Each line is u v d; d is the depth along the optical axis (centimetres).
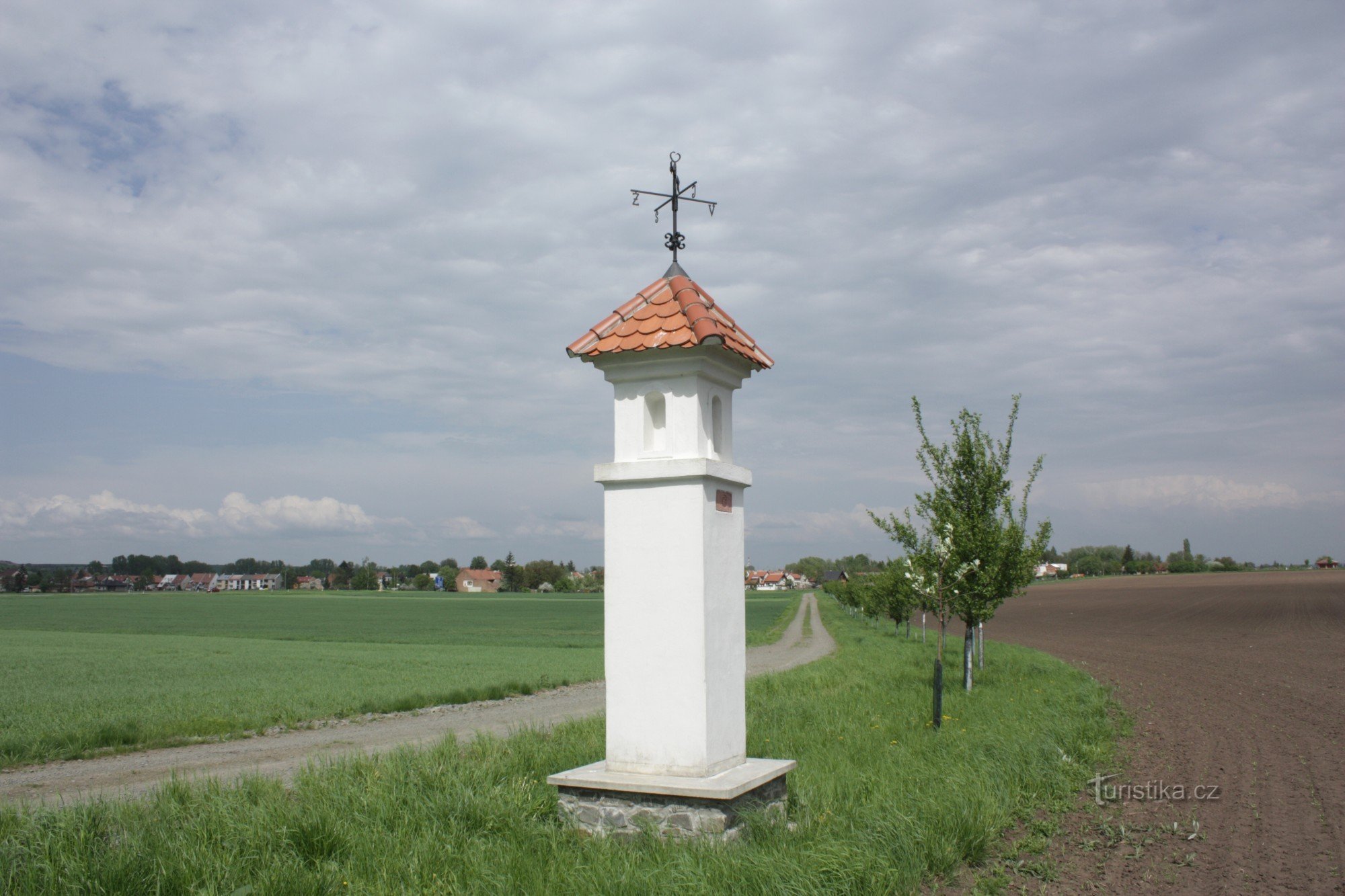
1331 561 19600
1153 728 1590
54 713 1905
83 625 6869
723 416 864
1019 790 1022
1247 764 1258
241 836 735
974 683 2173
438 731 1706
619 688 791
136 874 641
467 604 12281
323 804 816
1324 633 4528
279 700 2133
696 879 619
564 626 7194
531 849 724
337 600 14075
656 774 769
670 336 779
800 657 3634
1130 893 723
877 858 689
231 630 6278
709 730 767
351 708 1988
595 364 824
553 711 1989
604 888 624
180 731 1669
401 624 7331
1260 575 14200
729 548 825
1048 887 736
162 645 4494
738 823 743
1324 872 772
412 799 837
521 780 912
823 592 18712
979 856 796
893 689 1977
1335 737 1484
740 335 878
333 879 658
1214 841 871
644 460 795
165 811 828
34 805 1006
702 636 764
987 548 2014
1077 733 1416
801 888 612
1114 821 945
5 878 636
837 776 986
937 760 1120
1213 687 2292
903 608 4803
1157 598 9238
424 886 647
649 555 789
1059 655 3494
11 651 3894
